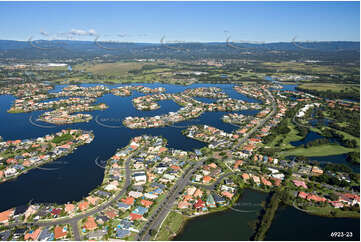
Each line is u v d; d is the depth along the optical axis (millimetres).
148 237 166625
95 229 172000
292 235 172250
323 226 181375
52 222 179125
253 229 177250
